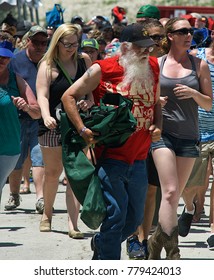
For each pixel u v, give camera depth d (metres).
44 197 16.50
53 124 14.91
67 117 11.70
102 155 11.61
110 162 11.55
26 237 15.98
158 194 13.87
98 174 11.48
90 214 11.32
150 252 13.19
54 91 15.30
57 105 15.36
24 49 18.78
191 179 15.61
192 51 16.45
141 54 11.48
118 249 11.69
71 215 15.94
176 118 12.92
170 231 12.60
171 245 12.63
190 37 13.05
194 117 13.02
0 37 17.08
